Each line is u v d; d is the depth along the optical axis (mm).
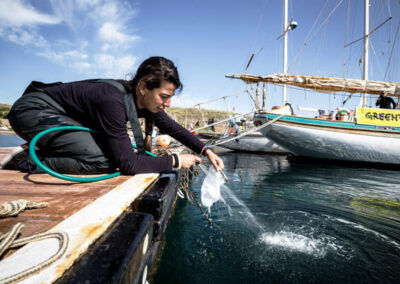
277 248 2135
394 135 8039
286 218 2875
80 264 654
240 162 8930
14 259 616
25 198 1206
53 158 1668
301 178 5680
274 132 8867
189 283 1666
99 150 1628
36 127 1567
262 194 4004
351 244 2246
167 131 2109
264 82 9258
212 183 1918
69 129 1539
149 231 992
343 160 9094
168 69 1412
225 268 1858
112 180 1621
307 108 9633
